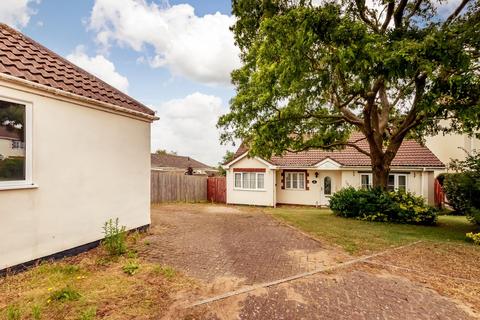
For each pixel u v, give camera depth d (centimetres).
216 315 367
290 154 2073
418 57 618
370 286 466
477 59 695
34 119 542
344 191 1281
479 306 406
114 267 538
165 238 791
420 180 1652
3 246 484
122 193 788
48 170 570
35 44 713
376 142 1203
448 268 558
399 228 980
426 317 374
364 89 880
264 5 913
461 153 1852
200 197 2150
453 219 1254
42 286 441
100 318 347
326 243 745
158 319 352
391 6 932
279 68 808
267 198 1953
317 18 662
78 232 639
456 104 762
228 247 704
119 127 777
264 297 421
